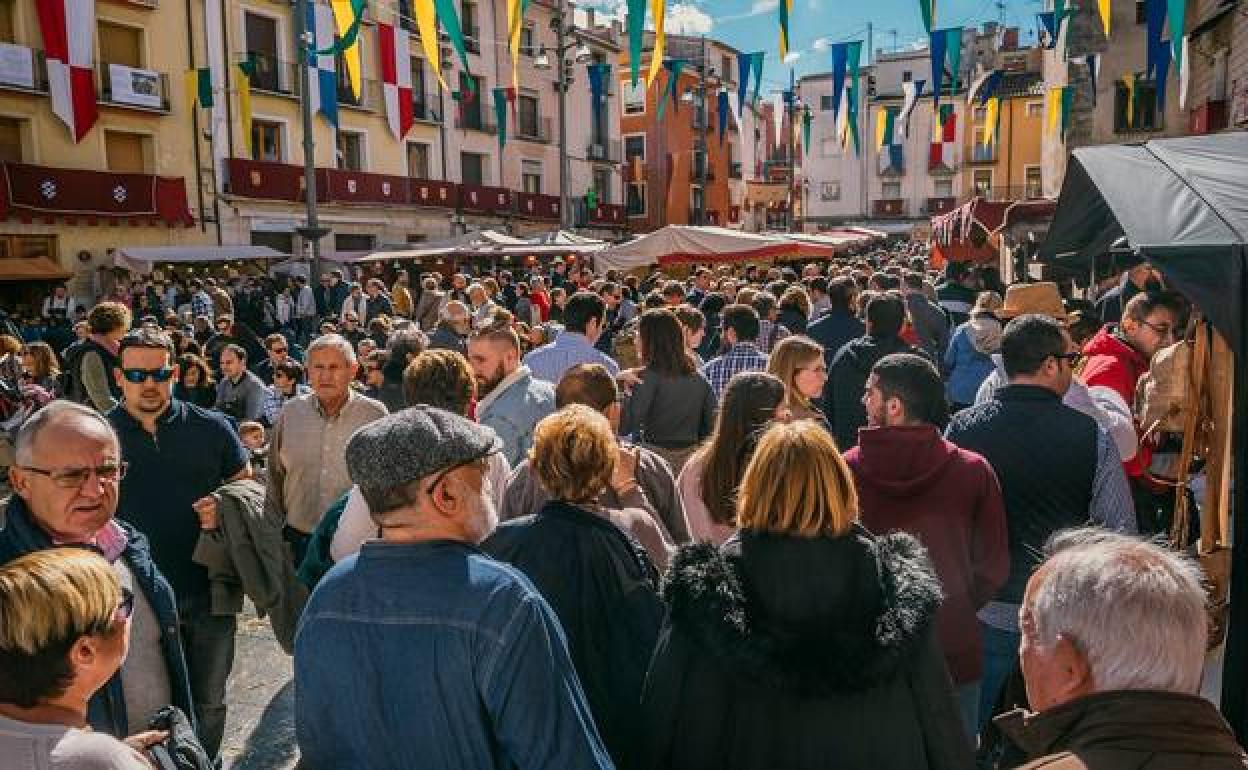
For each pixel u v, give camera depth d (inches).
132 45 853.8
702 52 1812.3
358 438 66.7
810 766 66.8
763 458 72.3
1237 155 116.6
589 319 203.2
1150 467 144.8
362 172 1064.8
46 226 770.2
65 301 689.0
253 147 981.8
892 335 190.2
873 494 101.1
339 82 1067.9
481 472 68.5
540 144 1402.6
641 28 303.3
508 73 1332.4
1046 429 110.8
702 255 501.0
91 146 815.1
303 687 64.9
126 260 778.8
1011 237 472.4
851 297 243.8
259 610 129.3
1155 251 92.2
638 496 106.3
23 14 758.5
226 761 140.0
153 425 126.6
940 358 289.4
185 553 125.7
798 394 150.0
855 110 479.2
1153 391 139.3
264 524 126.3
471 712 60.8
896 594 68.8
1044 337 113.3
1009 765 66.5
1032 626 51.7
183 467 126.7
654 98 1701.5
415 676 61.2
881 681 65.5
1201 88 683.4
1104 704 46.5
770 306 287.6
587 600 85.9
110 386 207.0
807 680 65.0
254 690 162.9
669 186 1722.4
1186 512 125.6
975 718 101.7
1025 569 110.5
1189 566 50.2
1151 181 109.2
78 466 83.8
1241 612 99.4
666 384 178.4
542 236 868.0
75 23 750.5
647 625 86.7
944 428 127.6
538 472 91.6
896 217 2121.1
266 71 989.2
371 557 65.6
